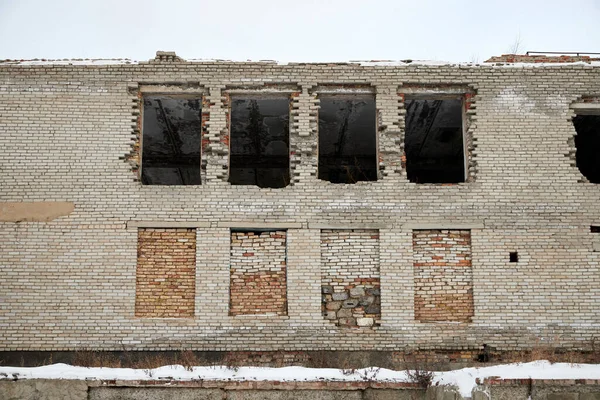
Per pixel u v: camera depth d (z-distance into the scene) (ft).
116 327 48.85
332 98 54.44
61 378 42.93
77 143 51.72
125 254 50.03
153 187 51.37
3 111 51.96
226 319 49.24
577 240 51.08
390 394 43.14
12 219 50.29
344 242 51.06
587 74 53.78
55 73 52.70
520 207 51.57
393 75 53.52
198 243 50.44
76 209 50.65
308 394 43.14
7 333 48.57
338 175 75.51
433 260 50.93
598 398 38.75
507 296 50.11
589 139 66.33
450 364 48.98
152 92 53.31
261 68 53.36
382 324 49.44
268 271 50.60
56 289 49.29
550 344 49.32
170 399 42.96
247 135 67.72
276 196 51.39
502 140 52.65
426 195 51.67
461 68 53.67
